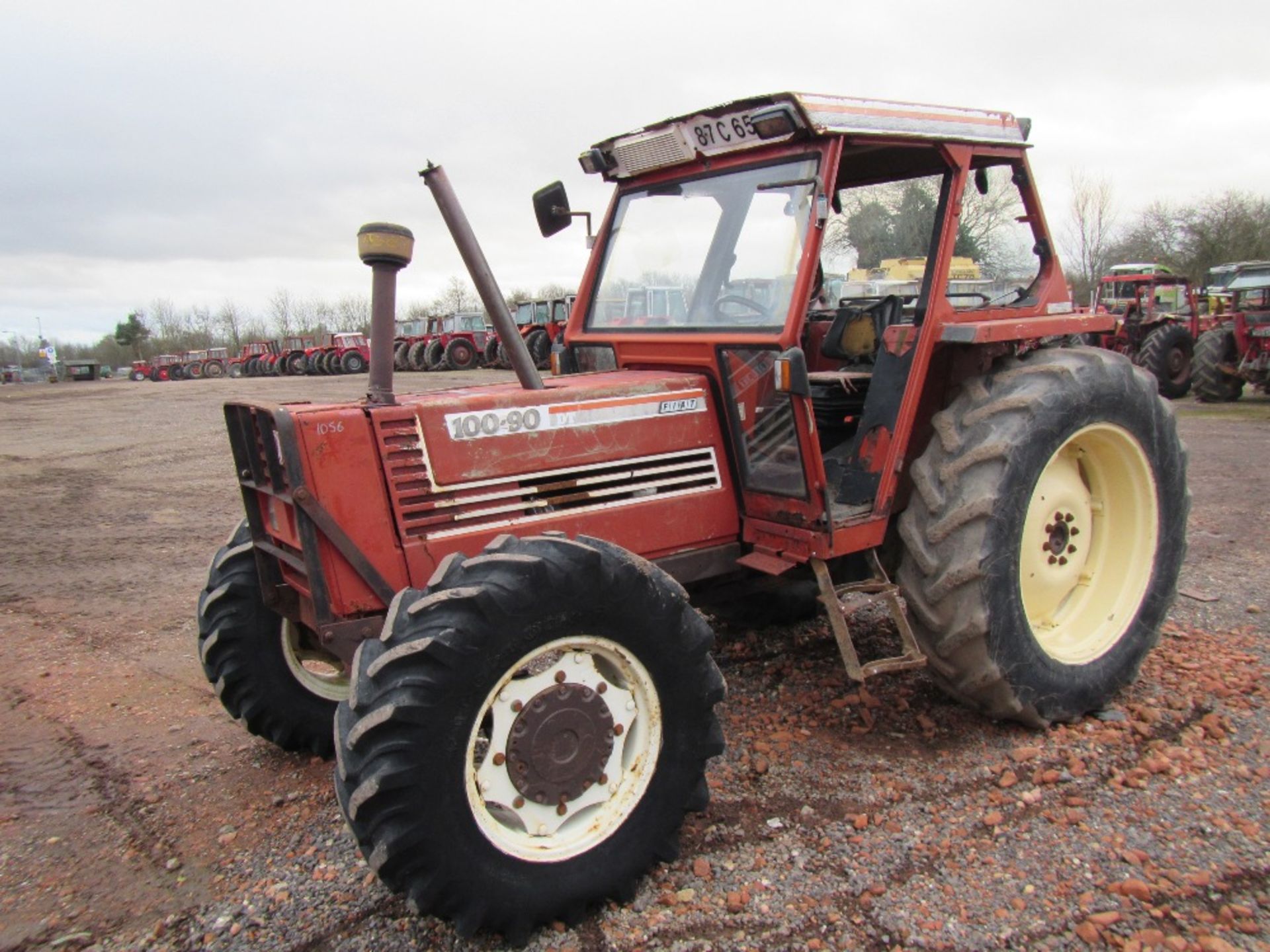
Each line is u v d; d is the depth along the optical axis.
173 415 17.64
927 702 3.68
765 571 3.29
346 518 2.79
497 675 2.34
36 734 3.78
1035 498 3.47
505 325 3.09
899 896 2.52
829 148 3.09
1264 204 33.06
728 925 2.44
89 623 5.23
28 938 2.50
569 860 2.46
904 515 3.42
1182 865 2.61
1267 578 5.12
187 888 2.70
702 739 2.66
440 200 3.00
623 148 3.71
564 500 3.14
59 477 10.39
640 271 3.76
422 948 2.41
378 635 2.88
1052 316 3.71
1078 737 3.38
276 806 3.16
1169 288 15.52
